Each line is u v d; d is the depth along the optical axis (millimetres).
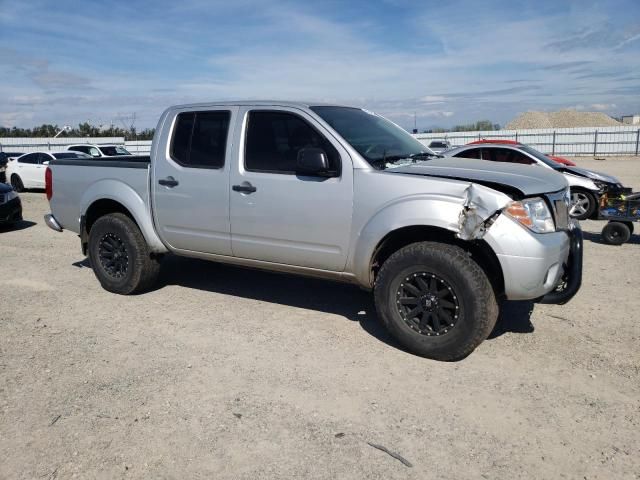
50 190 6207
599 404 3412
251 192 4668
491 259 3908
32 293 5902
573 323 4793
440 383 3707
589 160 33500
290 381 3758
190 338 4543
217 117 4961
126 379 3805
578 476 2740
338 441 3053
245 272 6641
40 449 2998
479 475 2758
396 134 5137
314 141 4449
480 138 41281
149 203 5387
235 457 2916
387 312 4168
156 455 2938
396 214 3996
